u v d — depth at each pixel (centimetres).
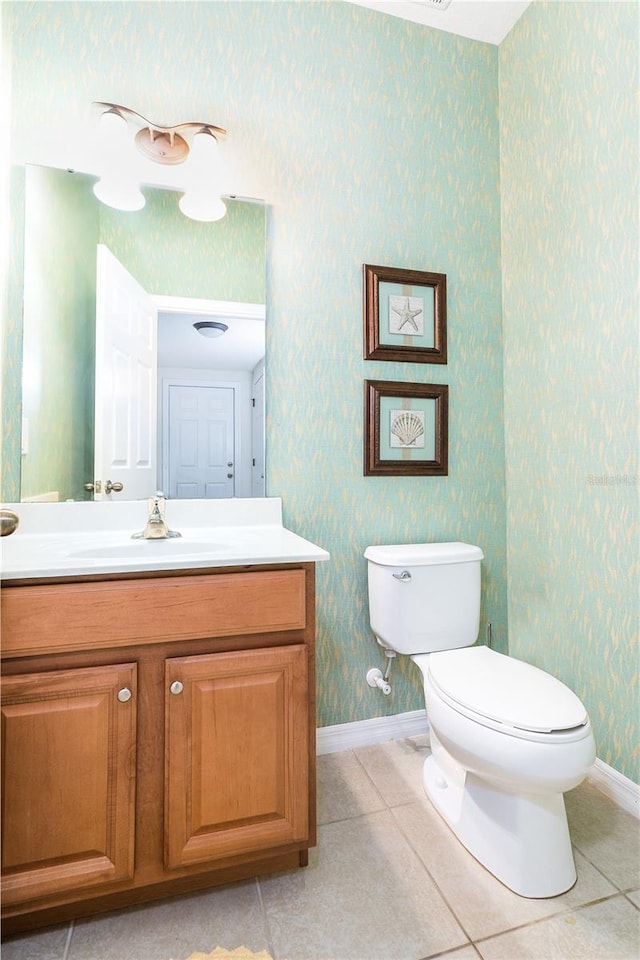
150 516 138
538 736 102
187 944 96
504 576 188
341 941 97
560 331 162
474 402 185
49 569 94
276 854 108
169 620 101
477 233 185
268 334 161
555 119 162
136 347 150
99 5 146
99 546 127
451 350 181
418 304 177
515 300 182
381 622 158
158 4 151
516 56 179
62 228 142
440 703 120
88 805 95
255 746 105
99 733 96
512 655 186
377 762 159
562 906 104
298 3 163
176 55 152
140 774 99
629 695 139
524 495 179
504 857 111
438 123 180
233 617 105
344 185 168
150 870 99
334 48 167
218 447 157
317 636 165
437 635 157
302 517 164
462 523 183
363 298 170
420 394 176
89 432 145
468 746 110
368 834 126
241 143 157
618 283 140
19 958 92
